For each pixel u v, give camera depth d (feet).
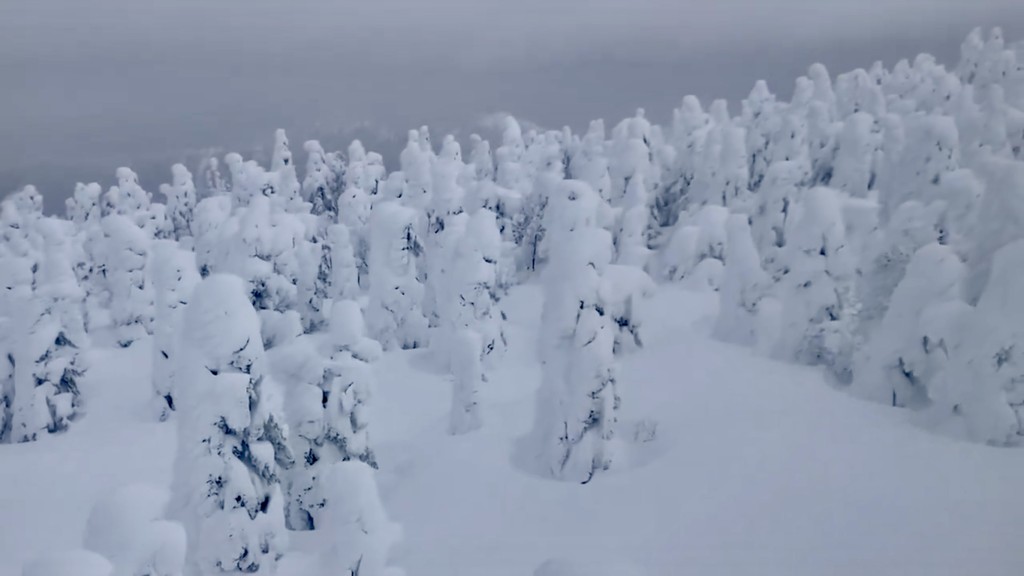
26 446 78.28
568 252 53.88
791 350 70.90
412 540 46.09
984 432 47.67
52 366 83.05
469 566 41.47
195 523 38.52
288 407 52.60
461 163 147.43
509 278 129.39
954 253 55.62
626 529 43.42
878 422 53.52
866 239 76.84
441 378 91.45
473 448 62.44
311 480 51.96
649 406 64.13
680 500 45.70
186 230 186.09
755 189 142.61
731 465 49.03
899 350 56.29
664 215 146.61
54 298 102.73
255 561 39.09
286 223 103.14
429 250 115.44
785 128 126.52
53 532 55.72
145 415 87.86
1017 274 47.03
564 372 54.44
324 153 184.44
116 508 26.73
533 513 48.06
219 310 38.60
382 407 81.41
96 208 181.16
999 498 39.75
